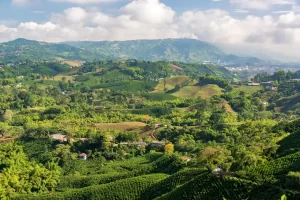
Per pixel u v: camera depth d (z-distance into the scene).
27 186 127.75
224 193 83.88
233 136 175.50
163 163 138.75
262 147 106.12
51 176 135.50
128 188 114.12
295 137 107.25
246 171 87.56
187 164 127.75
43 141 184.88
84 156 167.00
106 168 151.25
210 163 100.25
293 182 73.50
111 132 197.25
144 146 178.25
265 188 79.19
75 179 136.88
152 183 113.69
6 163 150.00
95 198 113.81
